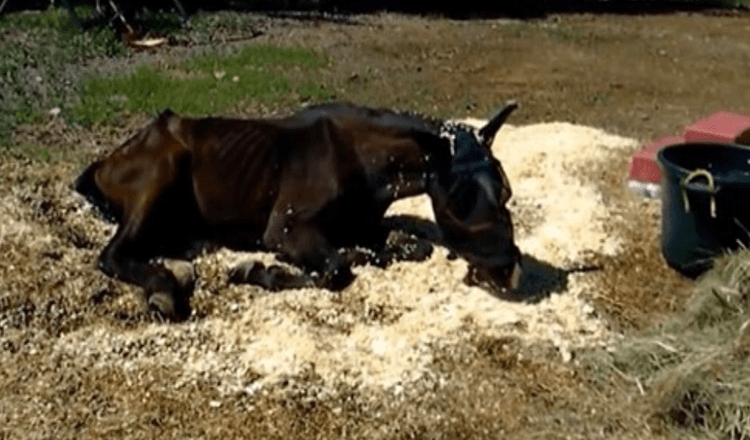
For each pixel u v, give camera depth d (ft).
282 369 13.24
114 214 16.29
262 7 42.24
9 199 17.52
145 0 38.93
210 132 15.70
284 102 26.37
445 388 13.12
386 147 14.78
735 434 12.08
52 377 12.98
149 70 28.37
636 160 19.84
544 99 29.25
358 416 12.52
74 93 25.53
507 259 14.28
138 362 13.34
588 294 15.69
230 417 12.36
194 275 15.39
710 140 19.83
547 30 40.86
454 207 14.26
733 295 14.34
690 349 13.46
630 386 13.28
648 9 49.60
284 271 15.31
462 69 32.55
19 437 11.87
